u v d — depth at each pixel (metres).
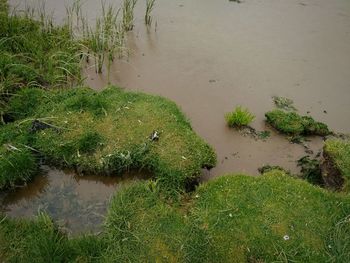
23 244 1.43
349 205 1.54
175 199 1.61
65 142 1.78
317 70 2.36
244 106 2.11
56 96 2.02
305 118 2.01
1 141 1.77
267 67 2.36
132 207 1.54
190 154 1.75
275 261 1.38
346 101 2.17
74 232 1.52
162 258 1.39
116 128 1.85
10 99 2.01
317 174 1.79
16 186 1.68
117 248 1.41
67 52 2.32
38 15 2.67
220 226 1.47
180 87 2.20
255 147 1.91
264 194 1.58
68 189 1.70
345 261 1.37
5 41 2.31
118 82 2.21
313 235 1.45
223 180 1.64
